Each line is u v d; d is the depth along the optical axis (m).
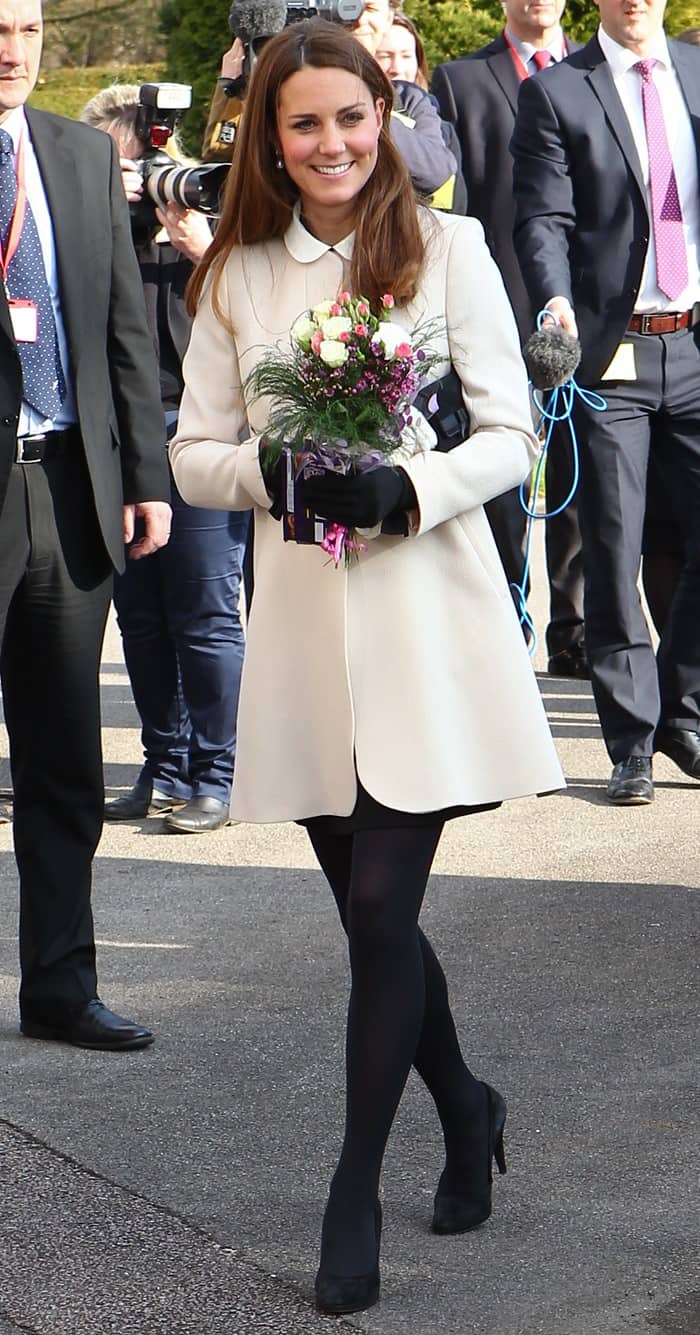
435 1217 7.33
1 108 8.61
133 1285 6.96
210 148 12.10
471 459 6.83
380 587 6.91
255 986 10.11
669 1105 8.45
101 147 9.16
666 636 14.02
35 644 9.20
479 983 10.02
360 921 6.79
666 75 13.46
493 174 15.83
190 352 7.32
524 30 15.97
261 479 6.87
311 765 7.04
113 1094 8.76
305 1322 6.67
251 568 13.18
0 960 10.63
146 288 12.44
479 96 15.88
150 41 51.44
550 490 16.98
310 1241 7.29
